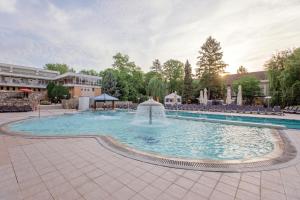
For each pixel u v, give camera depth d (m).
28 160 3.66
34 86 33.34
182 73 43.47
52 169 3.20
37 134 6.35
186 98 36.47
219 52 32.69
